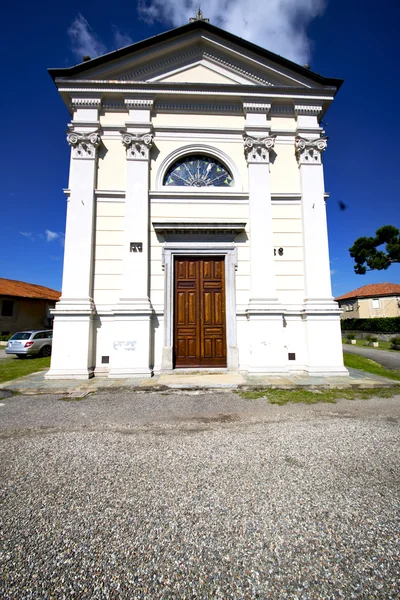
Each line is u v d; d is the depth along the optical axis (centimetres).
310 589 155
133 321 757
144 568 167
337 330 780
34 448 329
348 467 283
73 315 745
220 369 780
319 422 416
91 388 621
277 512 215
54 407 500
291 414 456
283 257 834
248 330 795
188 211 837
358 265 2594
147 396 573
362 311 3900
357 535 193
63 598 150
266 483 254
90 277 783
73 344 737
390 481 259
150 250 818
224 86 860
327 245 826
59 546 184
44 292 3192
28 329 2691
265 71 897
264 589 155
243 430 385
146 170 830
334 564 171
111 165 843
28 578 161
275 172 870
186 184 876
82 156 819
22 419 435
